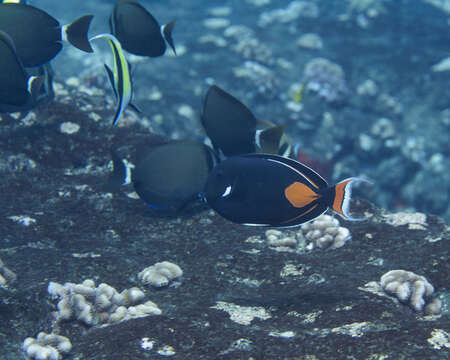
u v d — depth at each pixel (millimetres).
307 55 8180
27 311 2021
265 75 7055
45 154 2662
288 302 2062
